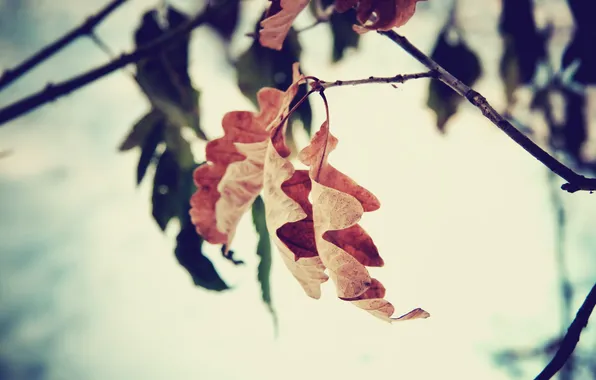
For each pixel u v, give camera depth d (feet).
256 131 1.62
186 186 1.99
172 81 2.05
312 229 1.48
